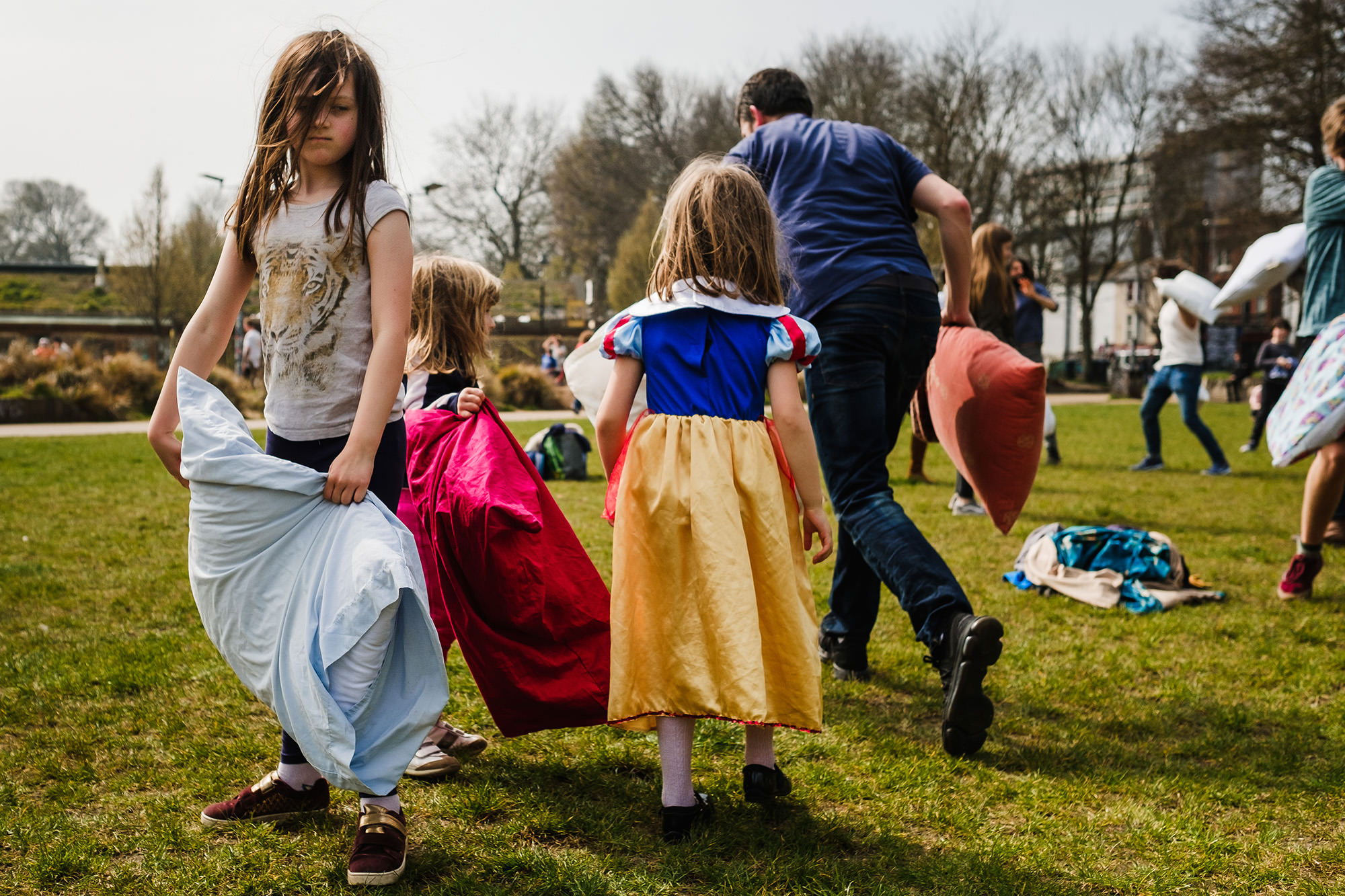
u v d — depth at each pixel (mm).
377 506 2064
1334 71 28609
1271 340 13148
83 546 5551
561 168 51281
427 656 1982
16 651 3566
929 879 2021
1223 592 4508
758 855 2123
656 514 2174
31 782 2516
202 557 1993
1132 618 4066
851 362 2992
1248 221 32938
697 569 2139
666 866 2053
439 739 2691
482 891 1955
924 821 2311
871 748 2727
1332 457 4152
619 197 49594
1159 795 2459
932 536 5852
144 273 36500
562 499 7477
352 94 2143
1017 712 3023
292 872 2035
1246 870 2064
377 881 1972
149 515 6719
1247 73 29781
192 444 1981
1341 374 3980
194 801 2396
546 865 2035
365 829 2020
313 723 1894
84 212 71688
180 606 4211
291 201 2188
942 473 9508
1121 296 62938
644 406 2479
